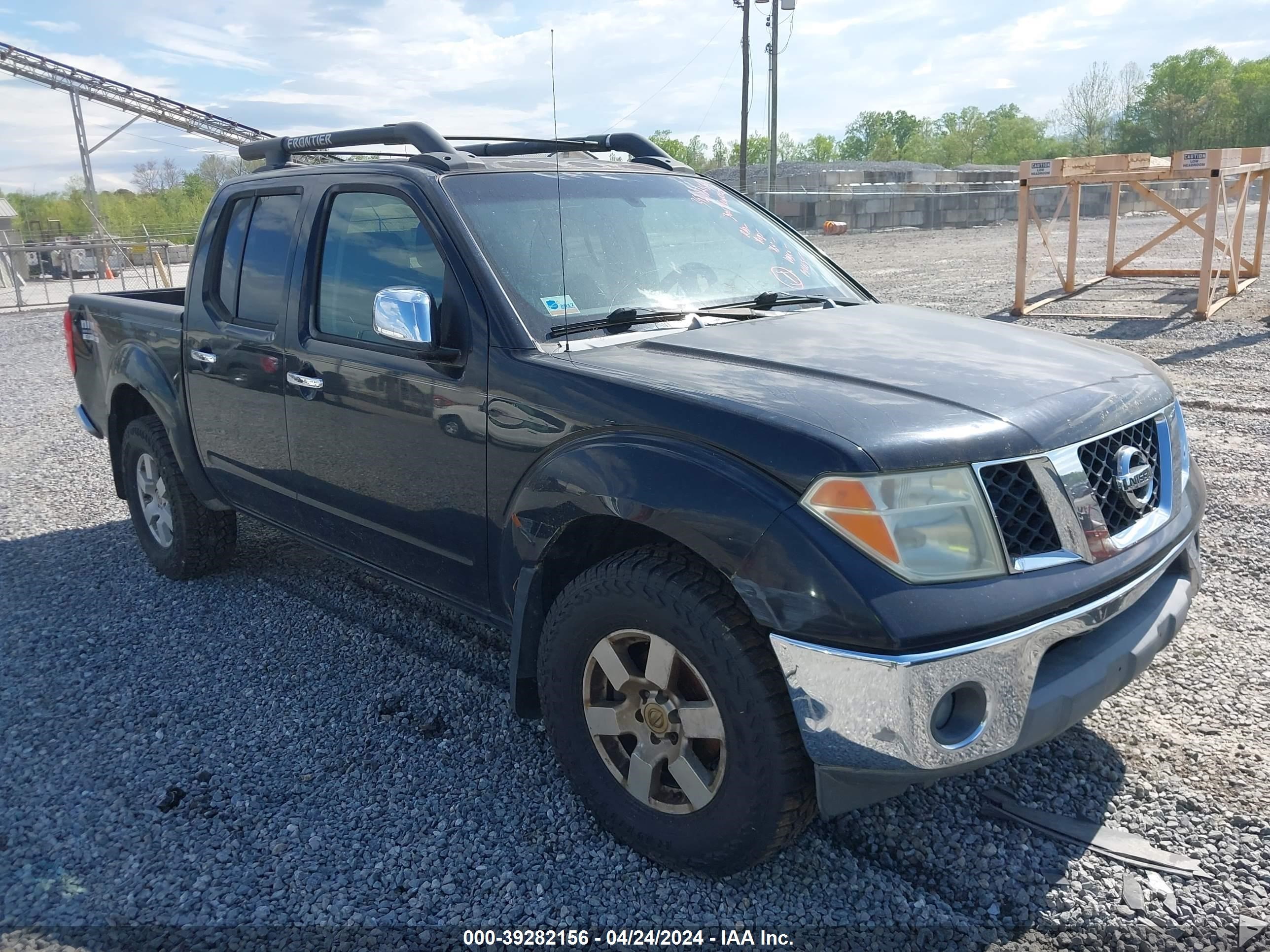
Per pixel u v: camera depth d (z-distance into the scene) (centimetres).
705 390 247
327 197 364
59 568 513
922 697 206
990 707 216
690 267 350
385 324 293
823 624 211
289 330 367
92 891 259
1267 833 264
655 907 247
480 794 298
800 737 226
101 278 2859
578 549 276
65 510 619
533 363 278
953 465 220
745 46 2672
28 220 4944
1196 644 372
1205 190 3766
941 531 216
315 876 262
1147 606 257
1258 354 879
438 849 273
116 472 518
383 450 328
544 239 321
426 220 317
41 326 1694
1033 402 244
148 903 254
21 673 391
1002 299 1308
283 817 289
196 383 424
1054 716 226
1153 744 308
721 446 232
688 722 242
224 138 3716
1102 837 266
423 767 314
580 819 284
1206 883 247
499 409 283
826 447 218
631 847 268
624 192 365
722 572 226
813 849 267
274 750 327
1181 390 768
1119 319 1098
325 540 380
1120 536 244
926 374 259
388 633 421
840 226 2942
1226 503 519
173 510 468
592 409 260
